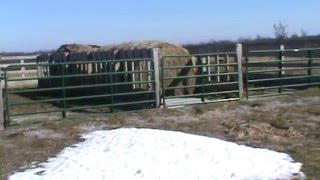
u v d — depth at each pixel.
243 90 16.52
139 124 12.41
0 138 11.21
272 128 11.79
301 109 14.04
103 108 15.70
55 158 9.41
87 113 14.49
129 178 7.95
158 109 13.98
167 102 15.00
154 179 7.89
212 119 13.02
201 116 13.36
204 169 8.23
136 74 16.66
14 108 16.52
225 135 11.28
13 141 10.89
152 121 12.73
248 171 8.20
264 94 16.38
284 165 8.56
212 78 17.20
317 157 9.20
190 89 16.98
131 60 13.82
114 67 17.83
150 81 14.12
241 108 14.31
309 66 17.48
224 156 8.88
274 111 13.87
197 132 11.55
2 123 12.24
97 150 9.63
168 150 9.20
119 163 8.62
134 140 10.05
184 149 9.24
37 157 9.55
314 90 16.77
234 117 13.16
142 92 14.05
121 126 12.18
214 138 10.62
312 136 11.12
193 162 8.53
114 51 18.30
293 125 12.12
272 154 9.26
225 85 16.34
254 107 14.46
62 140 10.88
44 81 24.89
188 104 14.66
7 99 12.24
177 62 16.84
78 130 11.84
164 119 12.97
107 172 8.23
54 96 21.38
